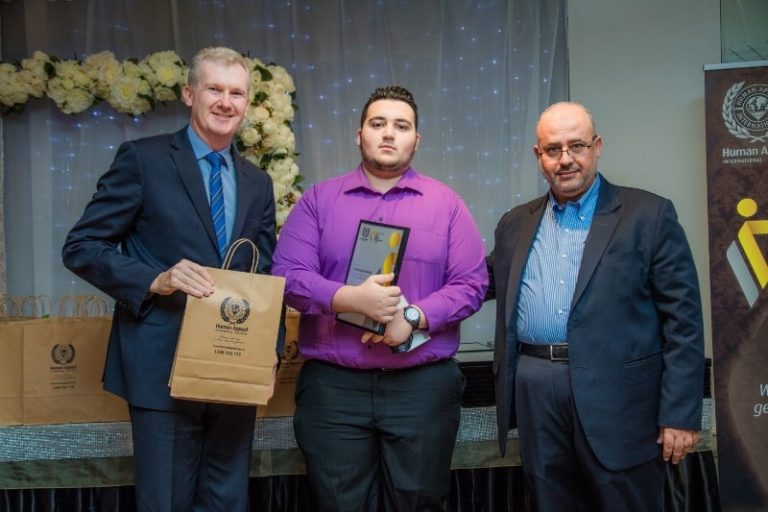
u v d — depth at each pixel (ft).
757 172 10.14
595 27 11.74
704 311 11.37
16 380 8.59
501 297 7.66
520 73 11.89
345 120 11.84
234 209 7.18
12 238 11.32
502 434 7.41
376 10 11.95
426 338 7.11
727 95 10.23
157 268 6.80
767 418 9.91
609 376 6.79
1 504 8.63
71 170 11.39
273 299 6.47
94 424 8.72
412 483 7.11
